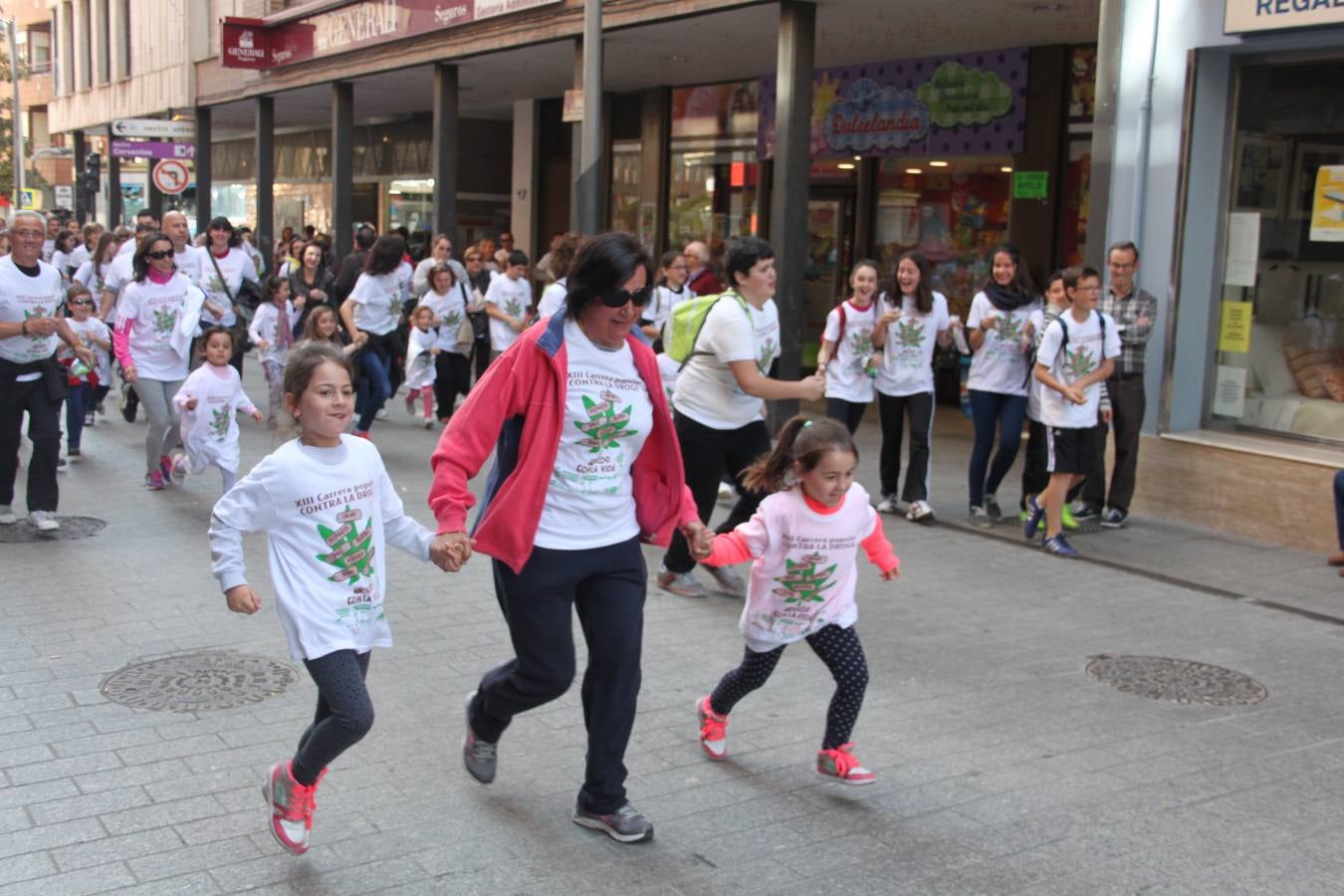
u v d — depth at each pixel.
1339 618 7.14
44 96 52.41
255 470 3.98
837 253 16.91
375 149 27.92
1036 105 13.77
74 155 41.94
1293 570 8.13
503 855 4.12
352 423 12.14
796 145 11.77
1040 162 13.79
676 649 6.32
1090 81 13.33
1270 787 4.84
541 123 22.69
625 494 4.25
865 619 6.94
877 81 15.65
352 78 20.14
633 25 13.23
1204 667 6.27
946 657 6.32
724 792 4.67
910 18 12.23
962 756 5.07
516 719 5.32
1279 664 6.35
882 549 4.72
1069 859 4.20
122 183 43.72
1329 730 5.48
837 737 4.64
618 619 4.18
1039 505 8.67
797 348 12.07
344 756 4.91
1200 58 9.20
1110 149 9.73
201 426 9.08
